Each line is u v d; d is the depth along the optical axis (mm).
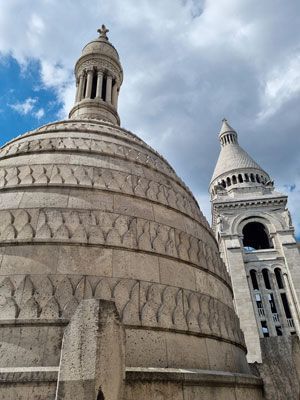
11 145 13500
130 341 7352
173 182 14016
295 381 9008
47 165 11000
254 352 44750
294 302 51594
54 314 7191
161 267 9320
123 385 5664
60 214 9219
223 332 9469
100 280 8109
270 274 55531
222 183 75562
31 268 8031
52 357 6707
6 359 6598
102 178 10930
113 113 20500
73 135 13586
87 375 5148
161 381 6836
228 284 12039
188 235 11070
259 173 74500
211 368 8359
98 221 9375
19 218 9000
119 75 23328
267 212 62406
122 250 9000
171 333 8086
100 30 24609
